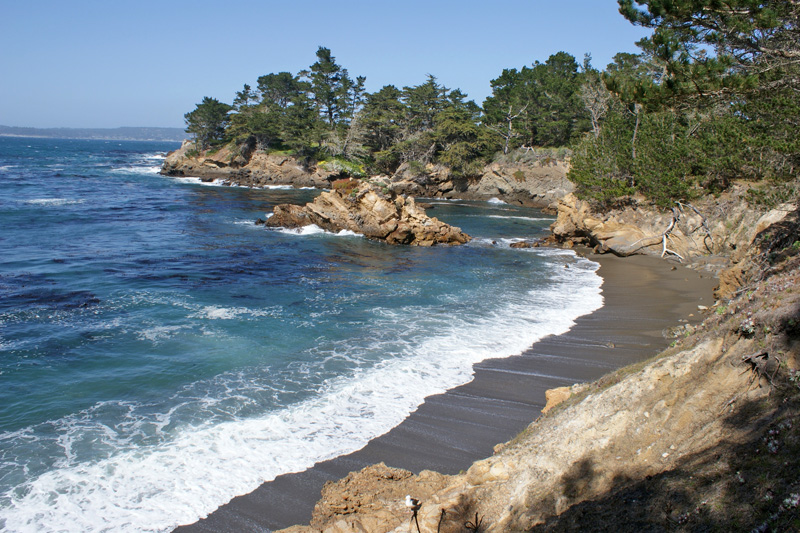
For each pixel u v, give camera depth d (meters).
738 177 37.91
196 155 109.31
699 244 37.06
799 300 8.85
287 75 123.38
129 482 11.74
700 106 15.47
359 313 23.80
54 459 12.52
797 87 16.38
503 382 16.89
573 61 100.31
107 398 15.54
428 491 10.25
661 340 20.27
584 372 17.58
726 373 8.75
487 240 47.44
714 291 23.83
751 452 7.00
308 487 11.77
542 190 77.56
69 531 10.27
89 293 26.11
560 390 12.83
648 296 27.06
